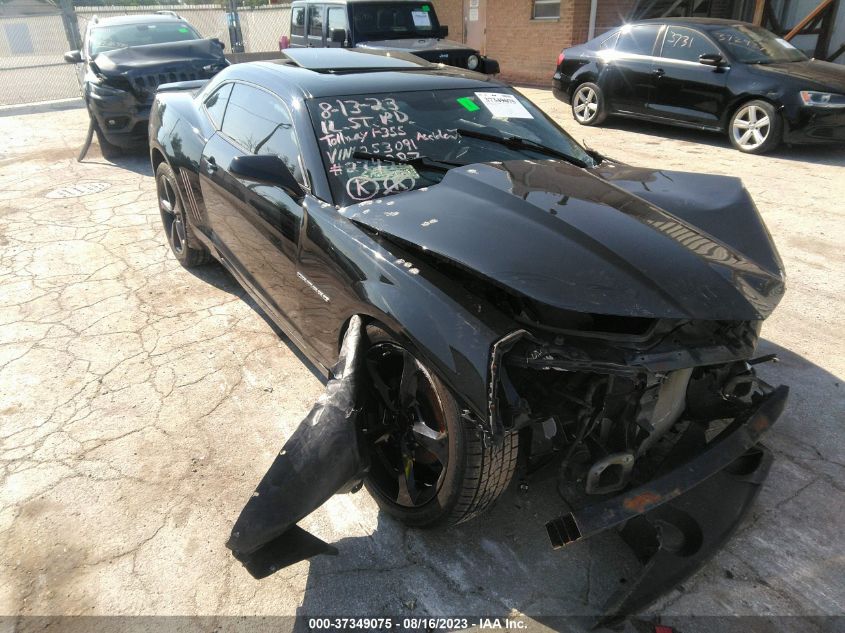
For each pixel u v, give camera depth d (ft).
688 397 7.95
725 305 6.38
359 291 7.61
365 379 7.77
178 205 14.52
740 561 7.51
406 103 10.22
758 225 8.30
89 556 7.70
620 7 42.52
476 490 6.88
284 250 9.56
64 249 16.94
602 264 6.53
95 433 9.83
